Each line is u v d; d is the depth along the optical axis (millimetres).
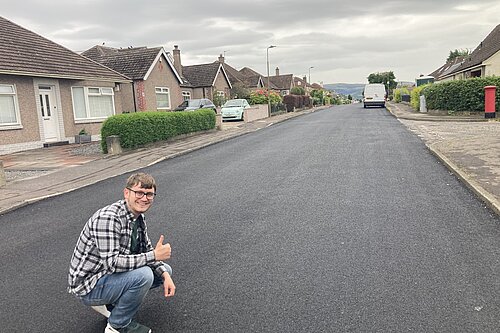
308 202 7320
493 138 13734
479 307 3697
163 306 3930
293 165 11047
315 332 3406
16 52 18078
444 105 25828
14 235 6320
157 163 12758
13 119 17266
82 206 7918
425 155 11594
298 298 3975
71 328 3652
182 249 5359
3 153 16531
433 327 3416
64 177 10906
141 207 3373
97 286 3311
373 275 4391
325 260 4820
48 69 18641
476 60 34281
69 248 5656
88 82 21469
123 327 3443
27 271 4926
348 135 17281
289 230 5906
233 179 9633
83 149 16938
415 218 6215
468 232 5562
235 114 28938
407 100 45531
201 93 43250
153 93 30875
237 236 5754
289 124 25703
